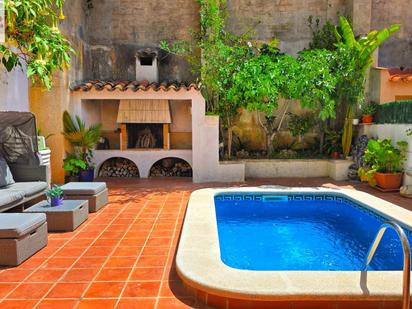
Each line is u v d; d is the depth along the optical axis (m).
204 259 3.66
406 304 2.49
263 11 11.28
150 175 10.37
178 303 3.11
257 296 2.98
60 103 8.73
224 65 9.04
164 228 5.31
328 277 3.24
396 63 11.43
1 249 3.87
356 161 9.37
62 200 5.58
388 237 5.41
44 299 3.15
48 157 7.19
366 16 10.59
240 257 4.70
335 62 9.20
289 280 3.18
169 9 11.27
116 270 3.79
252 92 8.76
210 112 9.59
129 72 11.39
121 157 10.37
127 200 7.22
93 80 10.65
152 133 10.94
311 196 7.50
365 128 9.79
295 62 9.15
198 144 9.36
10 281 3.51
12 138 6.33
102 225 5.45
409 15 11.30
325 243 5.29
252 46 10.05
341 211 7.12
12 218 4.21
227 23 11.30
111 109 11.15
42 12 4.58
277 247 5.10
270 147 10.44
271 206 7.45
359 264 4.43
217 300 3.08
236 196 7.52
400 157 7.95
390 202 6.94
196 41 11.05
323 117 8.94
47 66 4.50
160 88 9.33
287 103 10.40
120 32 11.31
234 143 11.03
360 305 3.00
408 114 7.86
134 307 3.02
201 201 6.44
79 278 3.59
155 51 10.84
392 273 3.34
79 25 10.15
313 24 11.23
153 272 3.74
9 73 6.84
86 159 9.23
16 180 6.39
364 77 9.51
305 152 10.81
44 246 4.48
